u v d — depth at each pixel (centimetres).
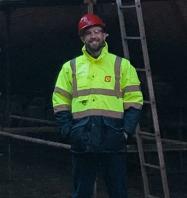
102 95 304
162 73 542
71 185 492
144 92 525
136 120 304
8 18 540
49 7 555
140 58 528
